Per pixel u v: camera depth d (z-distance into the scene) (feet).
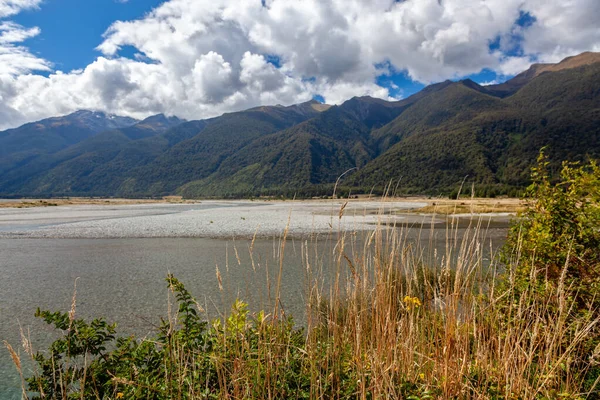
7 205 296.71
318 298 8.27
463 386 7.37
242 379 7.61
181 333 9.44
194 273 48.03
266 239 80.69
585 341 8.62
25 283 44.45
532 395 7.13
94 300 36.63
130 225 120.47
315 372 7.79
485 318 8.92
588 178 11.55
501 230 72.74
